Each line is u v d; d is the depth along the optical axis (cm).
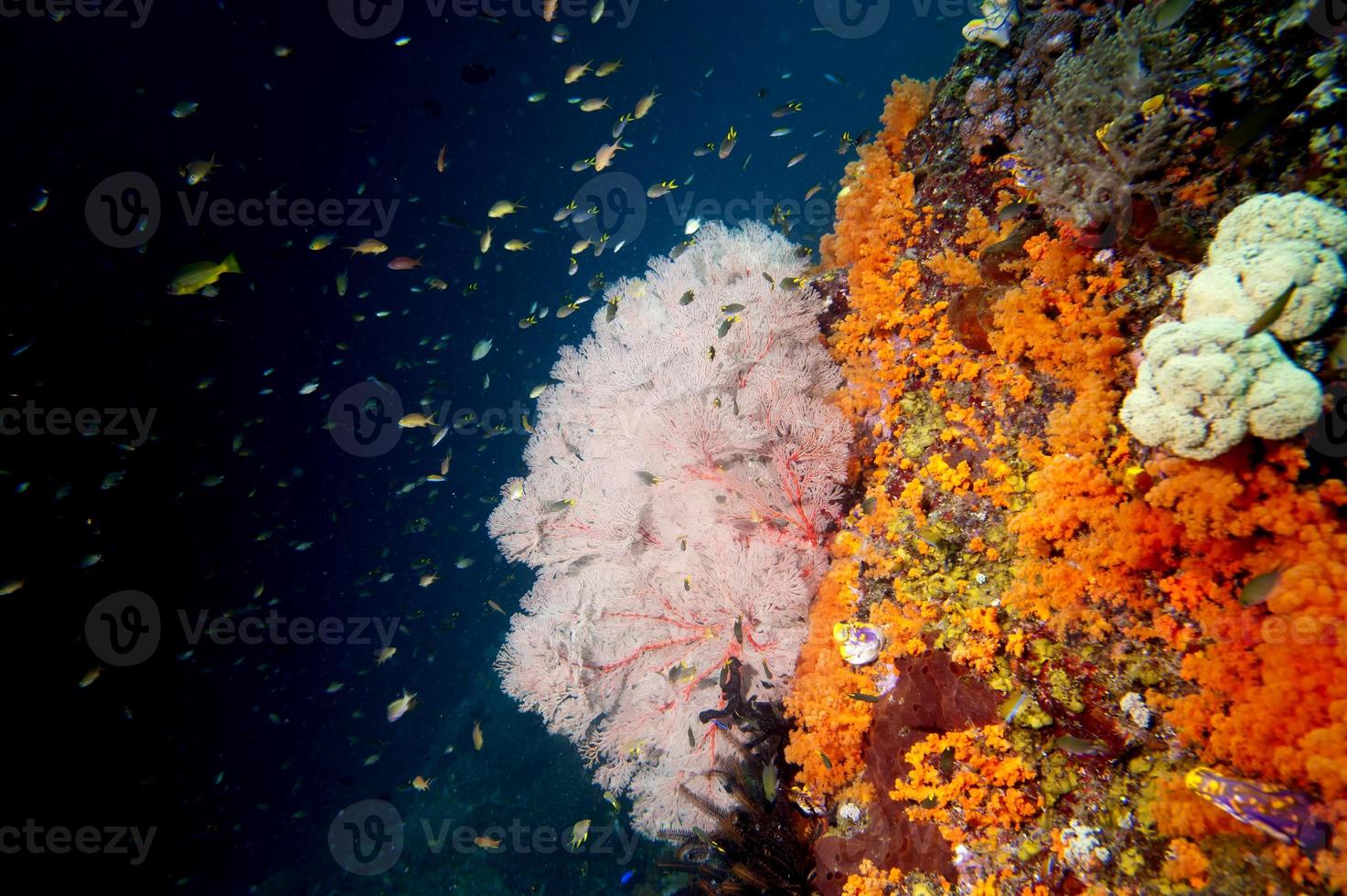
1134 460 233
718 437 382
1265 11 233
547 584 483
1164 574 222
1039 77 313
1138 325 252
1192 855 187
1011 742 250
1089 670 238
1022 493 276
